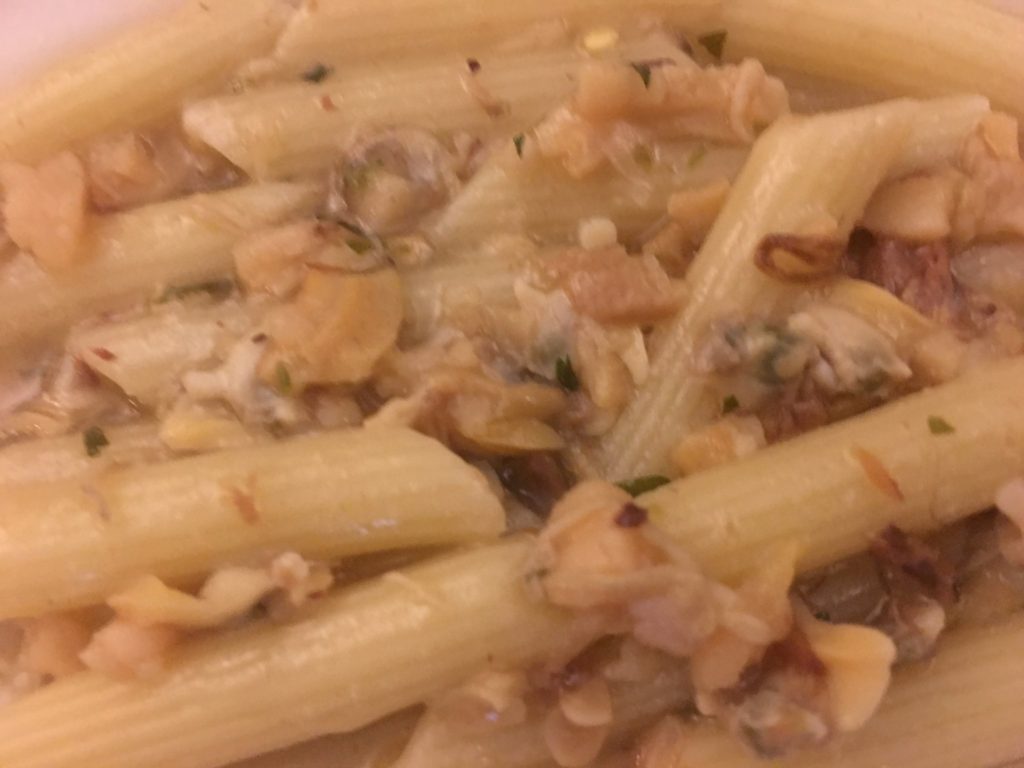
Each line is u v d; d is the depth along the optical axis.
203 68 0.10
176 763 0.07
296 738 0.07
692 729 0.08
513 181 0.09
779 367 0.08
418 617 0.07
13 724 0.07
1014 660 0.08
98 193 0.09
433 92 0.09
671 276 0.09
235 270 0.09
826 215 0.08
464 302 0.09
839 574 0.08
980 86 0.10
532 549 0.07
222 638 0.07
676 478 0.08
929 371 0.08
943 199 0.09
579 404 0.08
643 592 0.07
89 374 0.09
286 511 0.07
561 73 0.09
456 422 0.08
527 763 0.07
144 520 0.07
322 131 0.09
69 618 0.08
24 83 0.10
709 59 0.10
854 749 0.07
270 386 0.08
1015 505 0.08
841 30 0.10
